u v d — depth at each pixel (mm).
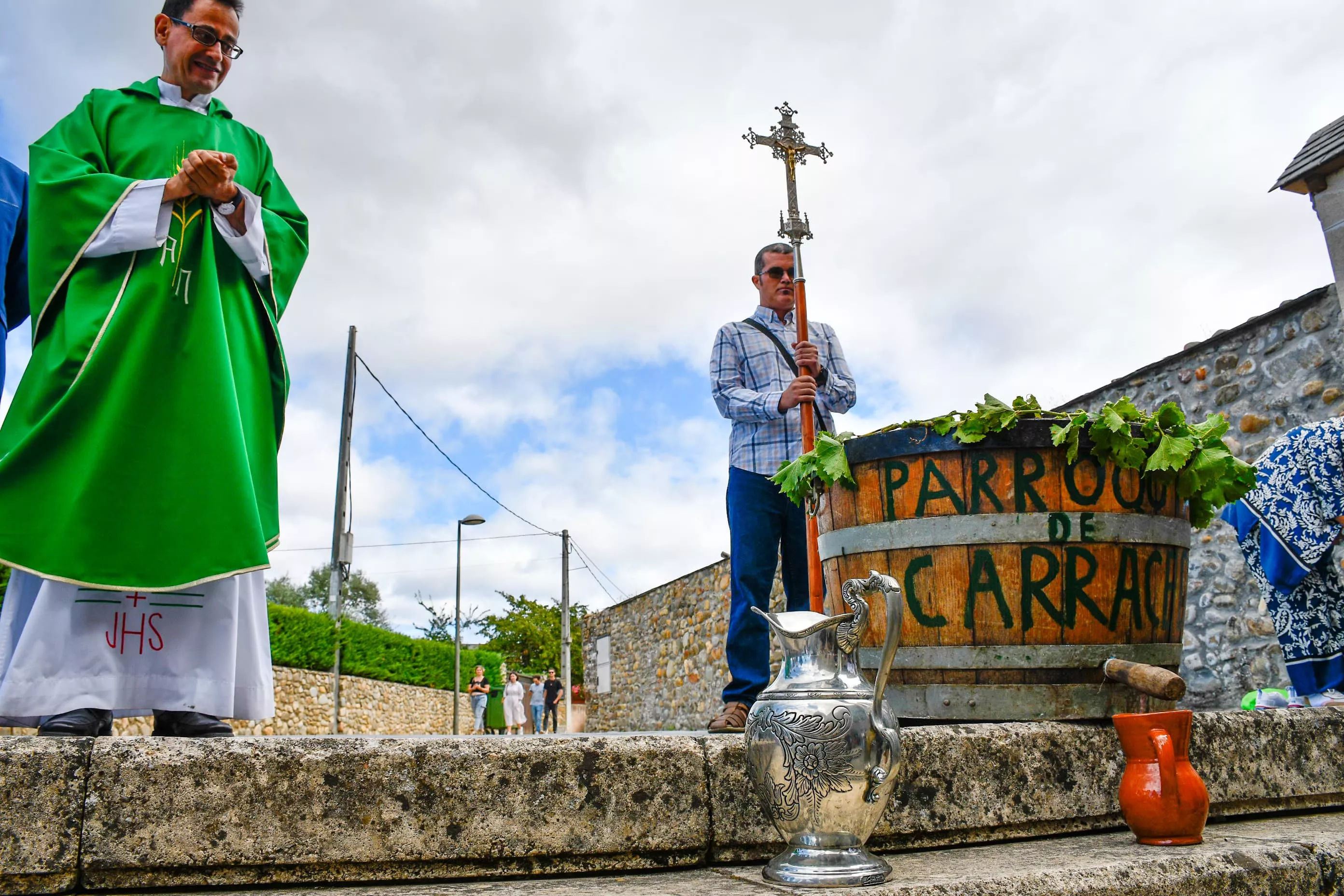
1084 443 2336
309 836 1668
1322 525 3428
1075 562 2303
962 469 2355
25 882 1562
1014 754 2137
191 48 2613
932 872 1718
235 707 2330
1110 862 1774
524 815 1769
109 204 2297
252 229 2498
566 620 27031
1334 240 5816
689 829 1874
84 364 2217
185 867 1622
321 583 55312
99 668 2109
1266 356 5730
